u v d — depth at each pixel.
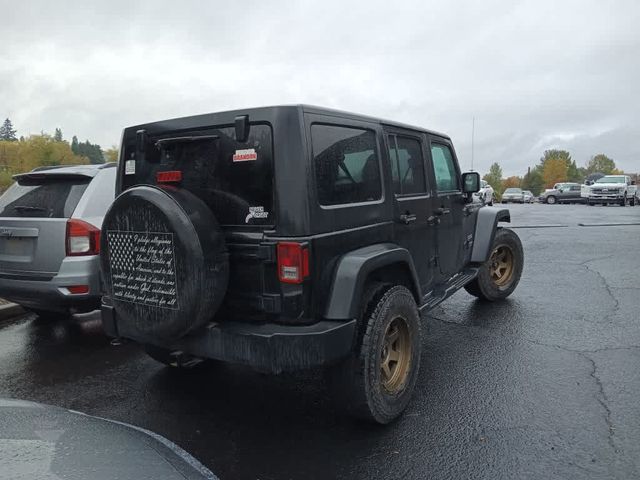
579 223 18.41
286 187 2.98
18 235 5.10
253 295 3.12
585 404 3.71
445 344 5.07
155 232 3.04
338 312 3.07
